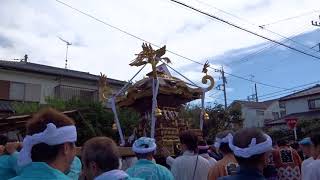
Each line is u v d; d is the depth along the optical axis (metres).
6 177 4.17
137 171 4.06
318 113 39.84
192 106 25.20
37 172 2.10
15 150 4.44
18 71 27.73
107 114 19.20
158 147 7.88
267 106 55.66
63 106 20.98
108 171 2.56
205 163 4.89
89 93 30.06
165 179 4.09
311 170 4.56
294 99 42.12
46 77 28.92
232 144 2.80
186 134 4.98
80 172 3.97
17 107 22.41
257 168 2.70
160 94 8.45
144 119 8.91
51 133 2.15
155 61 8.05
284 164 8.05
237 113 32.16
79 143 16.38
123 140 8.91
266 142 2.70
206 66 8.98
